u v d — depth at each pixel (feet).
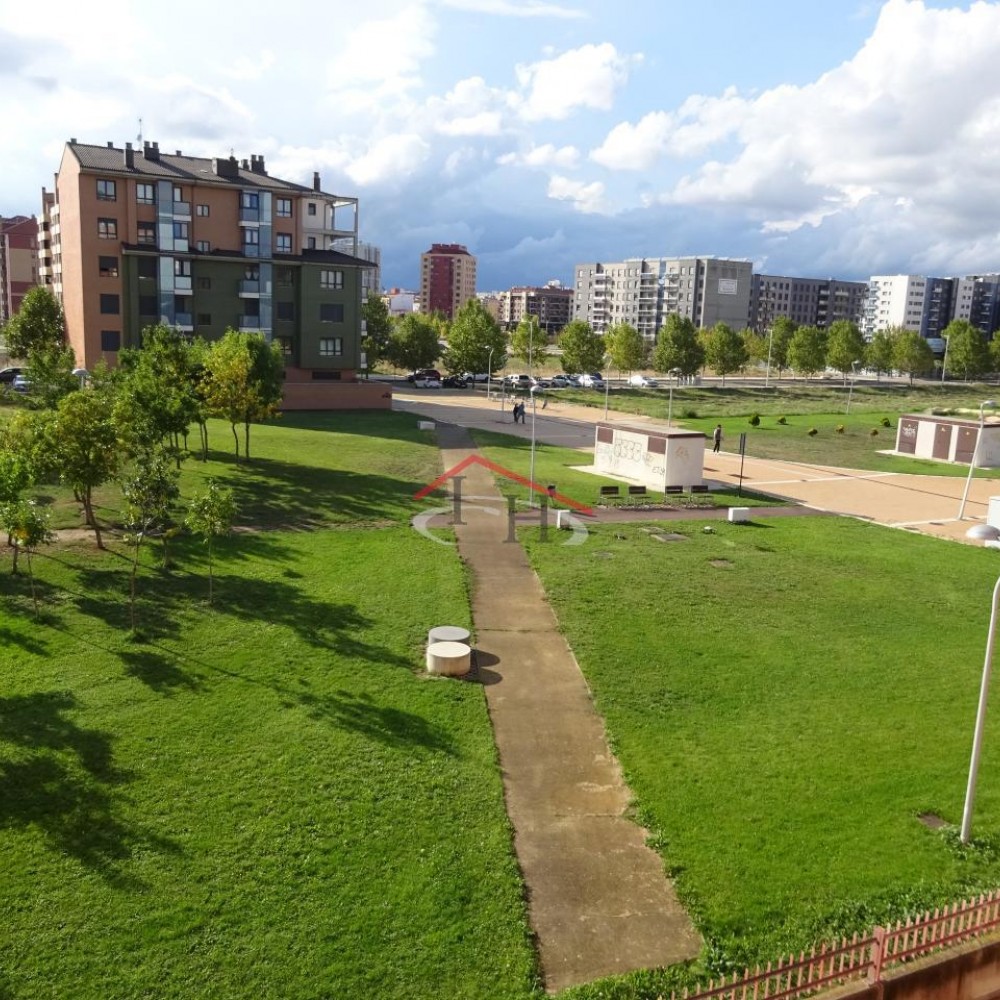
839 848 43.91
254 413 141.59
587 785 50.14
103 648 66.13
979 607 82.74
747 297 629.92
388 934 37.52
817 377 482.69
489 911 39.17
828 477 160.25
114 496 110.73
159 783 48.19
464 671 64.18
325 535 101.40
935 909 37.47
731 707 59.77
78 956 35.76
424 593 82.02
